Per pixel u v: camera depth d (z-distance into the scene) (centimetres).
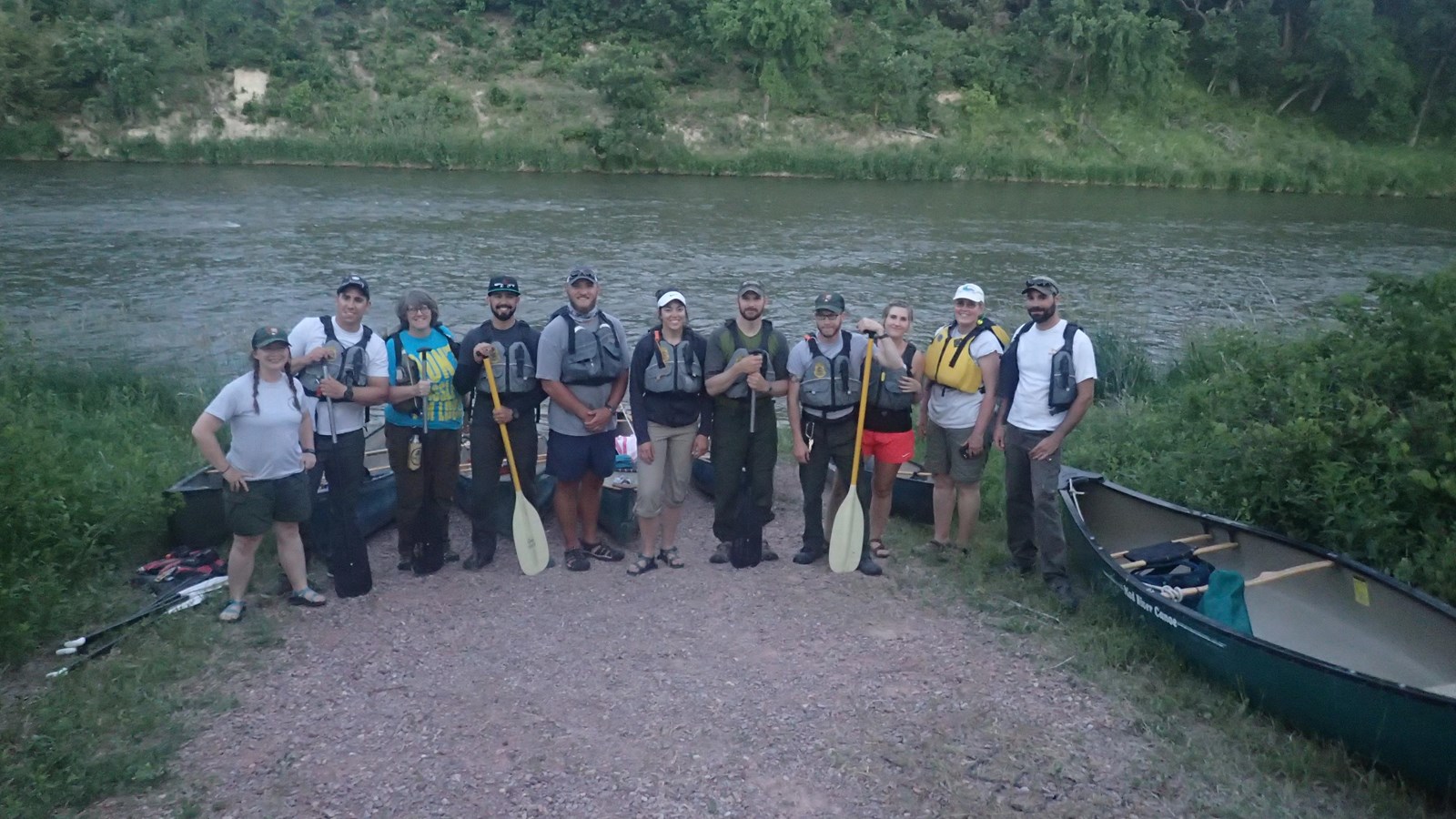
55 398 986
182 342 1418
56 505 620
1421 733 428
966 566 672
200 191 3161
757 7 4416
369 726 488
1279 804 437
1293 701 476
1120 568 575
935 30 4788
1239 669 498
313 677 532
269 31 4256
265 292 1838
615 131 4053
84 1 4162
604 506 727
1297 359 765
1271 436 654
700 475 823
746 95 4488
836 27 4819
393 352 640
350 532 625
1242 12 4862
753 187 3756
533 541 656
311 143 3988
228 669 538
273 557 678
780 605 620
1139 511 678
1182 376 1175
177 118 4022
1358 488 620
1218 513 684
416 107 4116
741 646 568
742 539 671
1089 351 601
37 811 422
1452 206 3862
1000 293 1995
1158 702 508
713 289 1961
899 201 3466
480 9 4669
